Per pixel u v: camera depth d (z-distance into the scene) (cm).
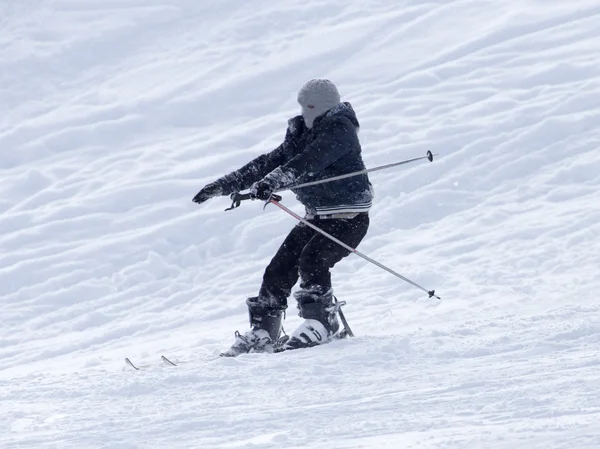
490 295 2227
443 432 803
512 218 2966
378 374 1218
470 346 1343
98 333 2595
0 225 3678
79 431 997
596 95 3741
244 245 3216
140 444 883
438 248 2802
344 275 2698
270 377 1257
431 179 3391
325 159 1530
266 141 4156
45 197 3897
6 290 3147
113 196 3734
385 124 3962
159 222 3519
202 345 2075
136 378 1353
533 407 875
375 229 3083
